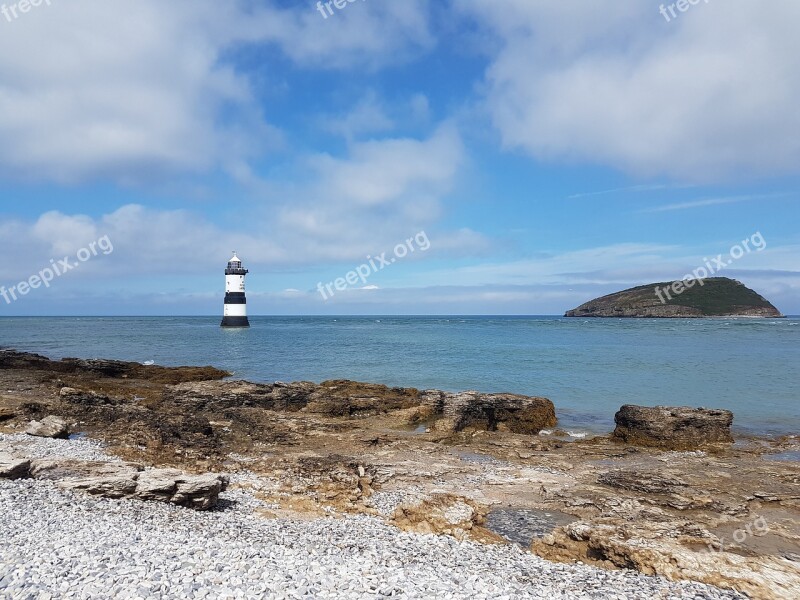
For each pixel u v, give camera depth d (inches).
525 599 411.2
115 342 3762.3
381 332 5270.7
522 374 2053.4
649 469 911.0
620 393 1685.5
